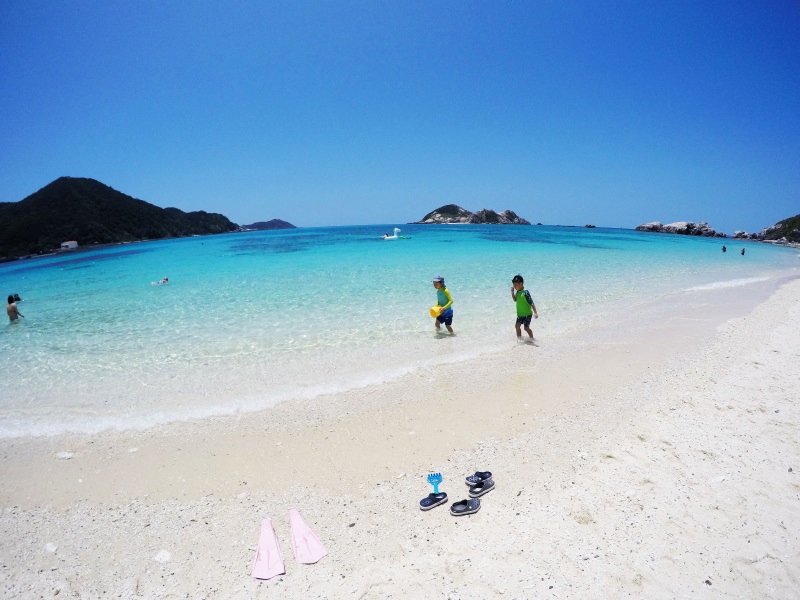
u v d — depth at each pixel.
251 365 10.18
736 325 12.48
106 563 4.70
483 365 9.79
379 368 9.75
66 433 7.49
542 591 4.01
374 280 21.38
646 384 8.51
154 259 40.50
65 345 12.25
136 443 7.06
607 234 71.69
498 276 22.12
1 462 6.71
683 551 4.39
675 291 18.28
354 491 5.67
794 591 3.90
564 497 5.29
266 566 4.51
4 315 17.11
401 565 4.43
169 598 4.21
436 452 6.46
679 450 6.14
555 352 10.54
